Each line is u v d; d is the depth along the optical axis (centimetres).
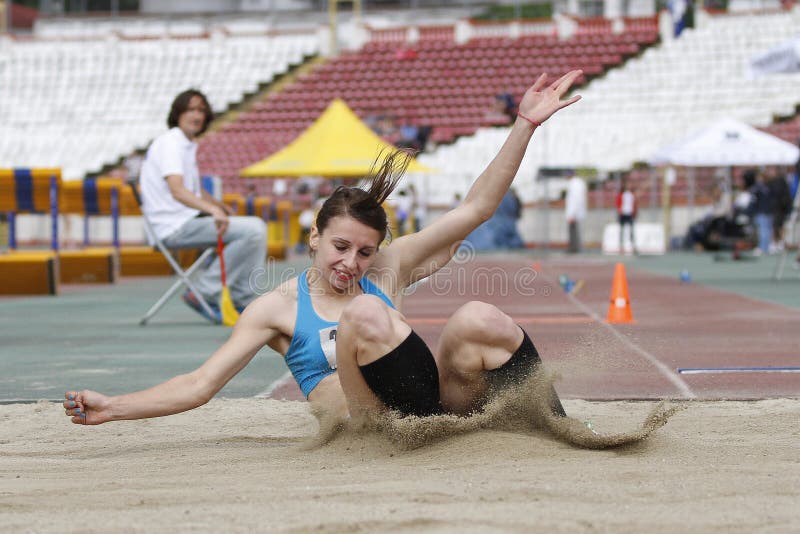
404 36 9862
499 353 875
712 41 8756
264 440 1060
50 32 12406
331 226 897
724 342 1919
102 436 1100
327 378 941
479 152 7975
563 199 7425
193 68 9656
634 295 3117
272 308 937
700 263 5128
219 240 2275
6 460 949
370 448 908
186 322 2489
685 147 5434
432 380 875
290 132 8725
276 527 619
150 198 2308
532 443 884
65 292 3625
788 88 8125
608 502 688
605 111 8125
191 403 913
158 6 13225
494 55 9169
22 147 8975
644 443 936
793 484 751
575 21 9375
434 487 736
